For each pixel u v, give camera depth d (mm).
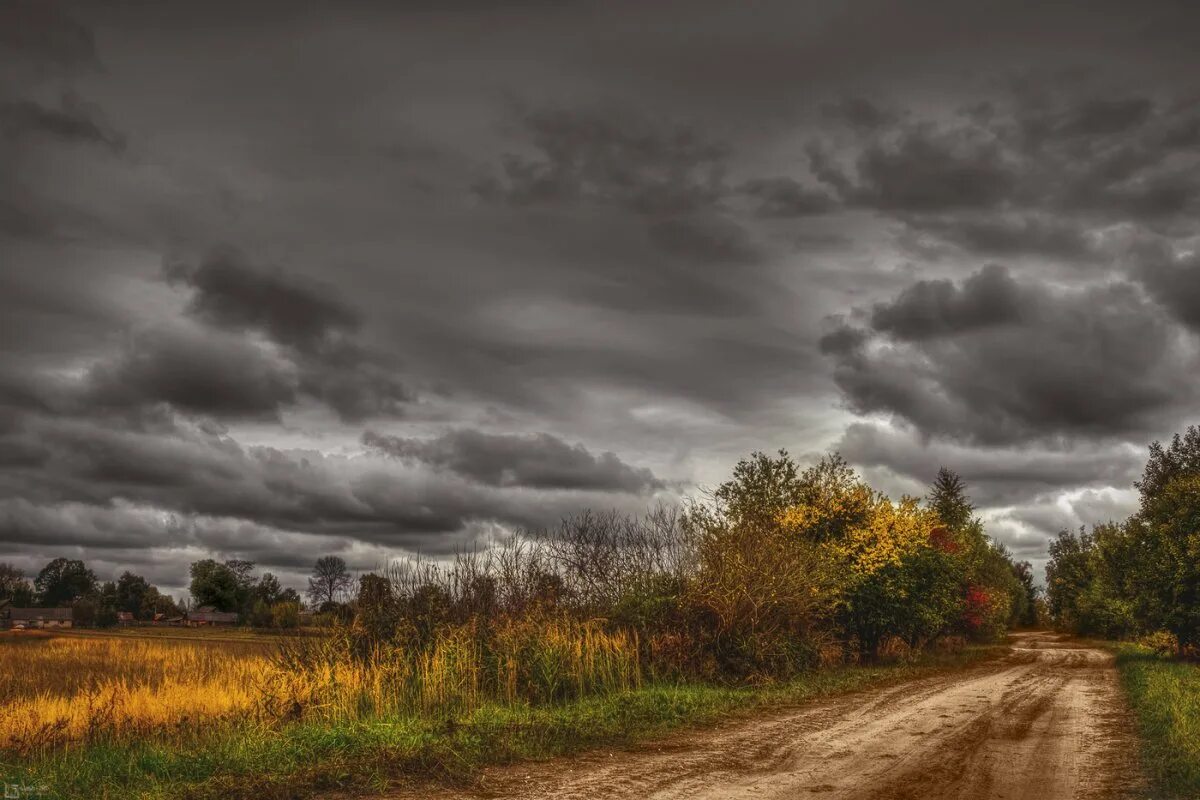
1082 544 87312
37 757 12500
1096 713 17984
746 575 23719
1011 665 35688
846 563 30719
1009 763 12352
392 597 20219
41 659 35188
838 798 10148
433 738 12859
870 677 25547
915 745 13773
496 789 10484
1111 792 10555
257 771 10859
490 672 18156
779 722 16156
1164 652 34750
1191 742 12820
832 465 32906
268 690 15828
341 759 11406
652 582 23531
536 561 22297
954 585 36312
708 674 21766
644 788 10562
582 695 18422
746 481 33500
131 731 14125
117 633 77938
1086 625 81438
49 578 143875
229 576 119312
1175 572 32094
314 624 20078
